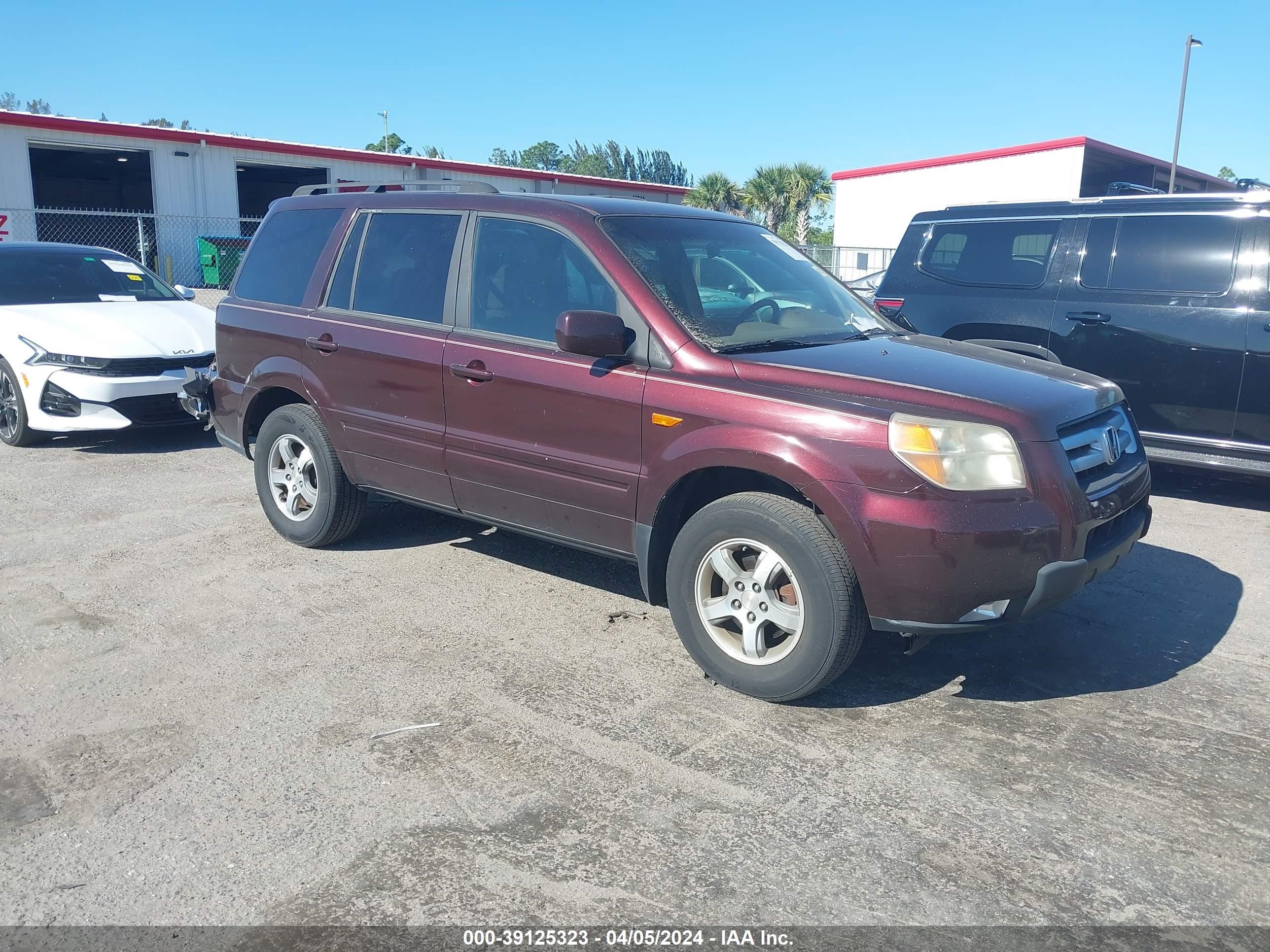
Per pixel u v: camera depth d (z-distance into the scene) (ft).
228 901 8.61
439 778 10.54
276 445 18.03
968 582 11.01
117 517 20.12
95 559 17.52
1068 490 11.37
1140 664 13.55
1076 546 11.45
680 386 12.53
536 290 14.37
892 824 9.77
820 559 11.42
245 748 11.14
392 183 17.57
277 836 9.52
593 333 12.49
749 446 11.78
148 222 87.81
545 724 11.73
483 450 14.64
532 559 17.75
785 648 12.05
